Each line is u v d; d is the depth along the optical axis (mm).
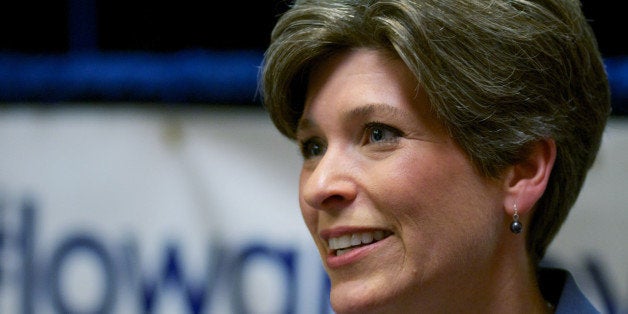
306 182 3988
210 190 6766
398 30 3609
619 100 6363
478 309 3975
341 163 3760
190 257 6719
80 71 7020
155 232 6793
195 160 6812
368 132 3771
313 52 3801
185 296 6684
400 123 3705
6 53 7535
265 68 3992
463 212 3760
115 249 6812
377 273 3756
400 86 3707
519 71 3688
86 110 6980
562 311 4133
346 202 3750
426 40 3582
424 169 3701
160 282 6723
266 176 6723
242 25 7273
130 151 6891
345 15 3742
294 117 4113
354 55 3791
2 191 6984
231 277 6652
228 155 6789
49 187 6945
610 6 6730
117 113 6926
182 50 7309
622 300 6219
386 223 3727
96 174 6902
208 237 6719
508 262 3998
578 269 6254
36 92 7031
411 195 3689
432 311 3904
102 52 7410
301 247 6590
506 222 3941
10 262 6922
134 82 6938
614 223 6254
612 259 6238
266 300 6578
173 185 6812
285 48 3857
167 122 6867
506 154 3760
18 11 7652
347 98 3754
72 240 6879
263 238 6660
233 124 6816
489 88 3637
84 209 6898
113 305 6770
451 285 3840
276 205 6676
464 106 3625
